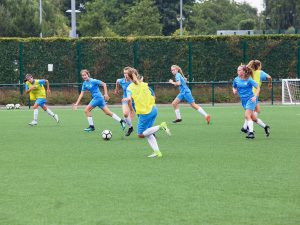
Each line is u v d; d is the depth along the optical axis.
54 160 14.23
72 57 35.25
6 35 49.41
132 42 35.38
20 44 34.75
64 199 10.21
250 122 17.81
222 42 35.78
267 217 9.02
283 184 11.19
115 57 35.44
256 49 36.00
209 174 12.20
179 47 35.56
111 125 22.61
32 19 50.53
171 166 13.17
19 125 22.98
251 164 13.35
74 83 33.28
